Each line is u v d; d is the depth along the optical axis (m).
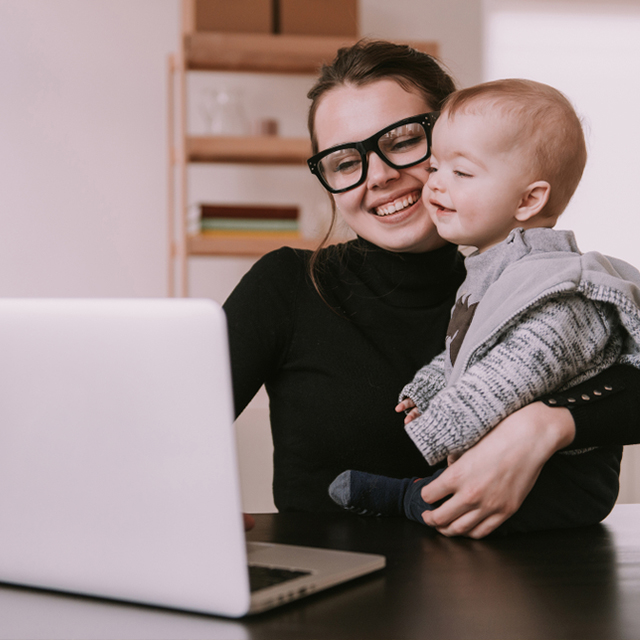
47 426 0.58
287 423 1.18
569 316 0.82
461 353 0.88
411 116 1.13
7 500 0.60
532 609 0.54
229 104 2.81
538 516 0.82
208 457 0.52
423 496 0.80
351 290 1.21
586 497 0.86
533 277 0.85
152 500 0.54
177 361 0.52
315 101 1.21
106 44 3.00
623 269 0.98
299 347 1.19
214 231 2.69
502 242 0.94
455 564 0.67
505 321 0.82
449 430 0.79
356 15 2.79
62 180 2.99
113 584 0.56
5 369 0.59
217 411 0.51
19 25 2.96
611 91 3.31
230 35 2.69
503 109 0.92
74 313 0.55
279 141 2.74
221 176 3.07
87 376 0.55
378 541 0.77
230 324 1.19
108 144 3.00
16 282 2.97
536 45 3.26
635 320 0.82
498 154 0.93
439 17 3.16
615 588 0.59
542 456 0.78
